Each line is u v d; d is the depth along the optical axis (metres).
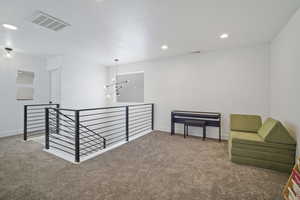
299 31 2.00
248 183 1.92
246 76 3.59
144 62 5.09
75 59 4.73
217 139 3.87
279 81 2.74
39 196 1.67
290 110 2.26
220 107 3.90
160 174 2.14
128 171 2.22
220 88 3.89
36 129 4.62
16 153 2.87
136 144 3.44
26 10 2.06
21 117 4.33
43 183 1.91
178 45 3.51
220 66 3.88
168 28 2.61
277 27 2.55
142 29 2.66
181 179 2.02
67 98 4.53
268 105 3.38
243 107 3.63
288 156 2.15
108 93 5.88
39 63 4.71
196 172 2.20
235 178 2.04
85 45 3.54
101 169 2.28
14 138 3.85
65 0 1.82
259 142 2.33
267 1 1.85
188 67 4.31
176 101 4.52
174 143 3.52
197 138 3.94
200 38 3.08
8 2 1.87
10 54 3.97
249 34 2.87
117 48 3.76
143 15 2.19
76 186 1.85
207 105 4.06
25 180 1.97
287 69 2.38
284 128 2.19
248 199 1.63
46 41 3.30
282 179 2.00
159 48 3.75
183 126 4.37
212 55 3.97
